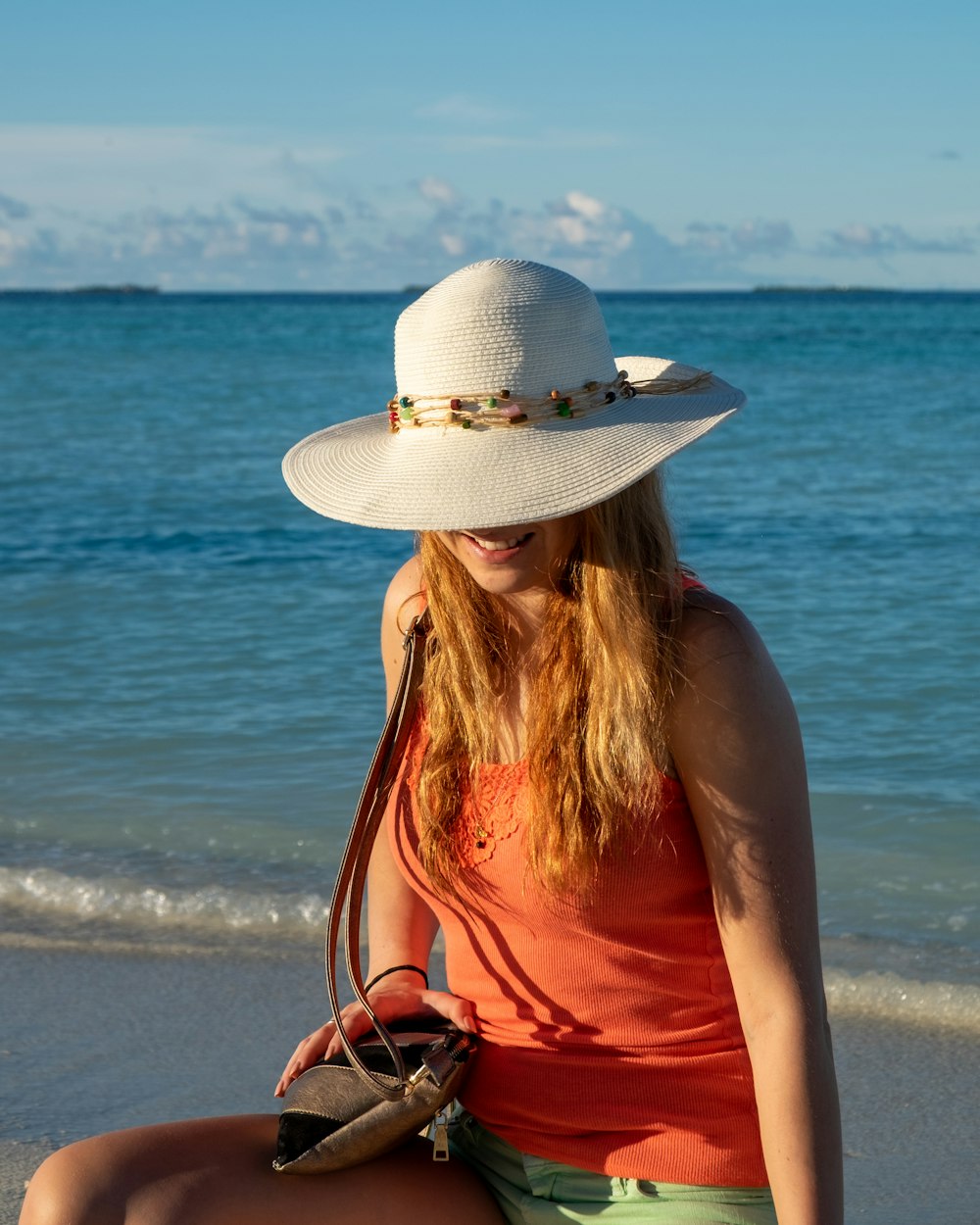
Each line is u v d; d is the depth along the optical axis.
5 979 4.32
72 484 17.05
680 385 2.12
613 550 1.90
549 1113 2.01
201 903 4.81
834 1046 3.80
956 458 19.11
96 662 8.37
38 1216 1.94
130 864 5.16
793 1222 1.81
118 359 48.12
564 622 1.96
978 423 24.11
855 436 22.08
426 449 1.98
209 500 15.60
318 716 7.11
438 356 1.98
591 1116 1.99
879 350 51.59
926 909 4.63
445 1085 2.01
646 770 1.89
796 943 1.89
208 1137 2.06
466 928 2.07
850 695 7.36
